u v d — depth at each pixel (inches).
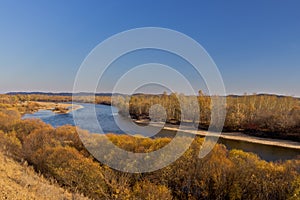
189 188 584.4
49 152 612.7
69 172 546.3
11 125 956.6
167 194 528.4
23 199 275.9
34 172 544.1
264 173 600.4
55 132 773.9
